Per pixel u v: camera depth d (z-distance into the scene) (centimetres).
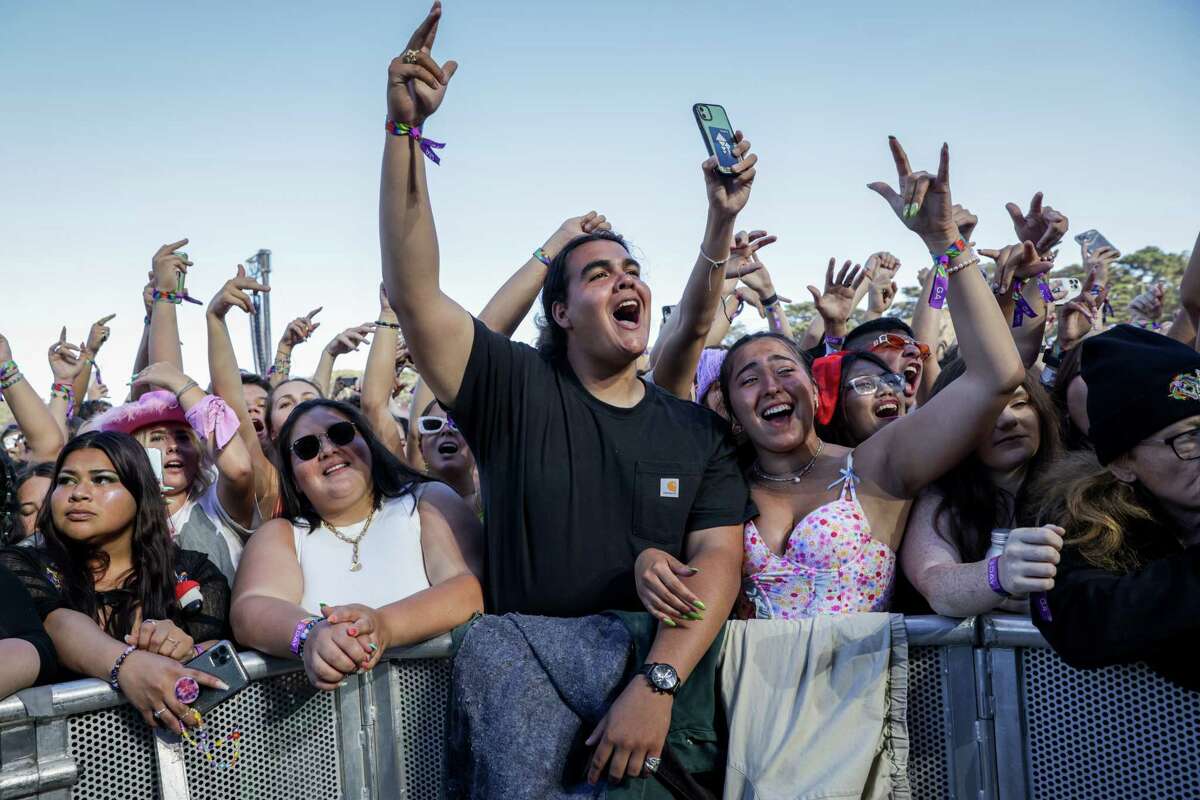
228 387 438
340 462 320
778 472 322
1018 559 249
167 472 388
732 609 312
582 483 301
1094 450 287
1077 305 440
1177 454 240
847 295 498
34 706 244
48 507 295
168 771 261
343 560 315
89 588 293
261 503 430
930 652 278
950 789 274
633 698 265
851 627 274
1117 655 234
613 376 317
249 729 274
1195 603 225
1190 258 396
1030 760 267
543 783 272
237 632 287
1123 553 254
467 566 315
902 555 305
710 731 279
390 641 277
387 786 293
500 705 279
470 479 482
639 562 283
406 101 272
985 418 285
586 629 285
